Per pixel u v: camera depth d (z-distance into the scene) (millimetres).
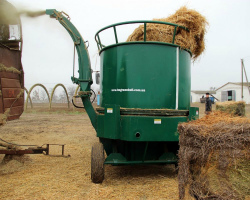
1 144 5230
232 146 2514
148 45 4332
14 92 5246
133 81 4309
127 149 4473
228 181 2527
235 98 54375
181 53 4570
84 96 5000
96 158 4145
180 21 4758
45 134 9859
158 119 4121
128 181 4352
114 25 4465
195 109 4250
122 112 4215
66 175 4648
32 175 4633
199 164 2715
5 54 5004
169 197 3621
